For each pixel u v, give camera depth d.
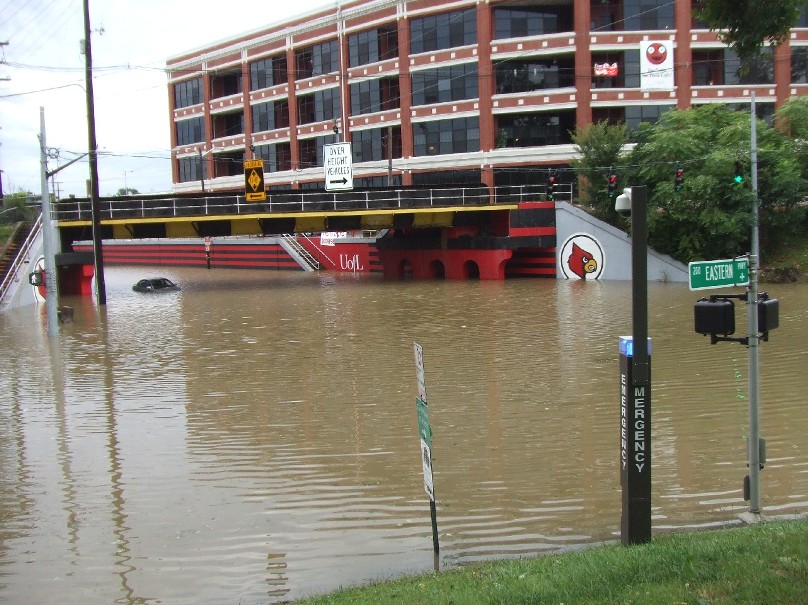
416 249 53.72
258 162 43.88
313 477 12.28
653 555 7.23
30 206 52.94
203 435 14.91
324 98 64.06
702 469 11.93
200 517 10.80
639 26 51.50
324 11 62.97
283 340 26.34
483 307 33.44
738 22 10.27
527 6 53.41
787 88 50.97
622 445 8.55
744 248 41.25
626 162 45.66
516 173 54.56
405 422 15.30
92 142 39.38
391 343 24.80
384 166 59.28
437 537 9.14
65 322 33.25
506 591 6.74
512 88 53.88
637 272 8.20
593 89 51.16
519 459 12.79
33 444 14.70
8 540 10.24
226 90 75.31
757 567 6.50
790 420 14.41
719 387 17.02
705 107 43.97
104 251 85.62
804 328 24.28
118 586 8.85
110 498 11.70
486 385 18.20
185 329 30.11
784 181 38.91
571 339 24.27
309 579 8.80
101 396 18.69
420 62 56.34
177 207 45.72
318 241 64.12
